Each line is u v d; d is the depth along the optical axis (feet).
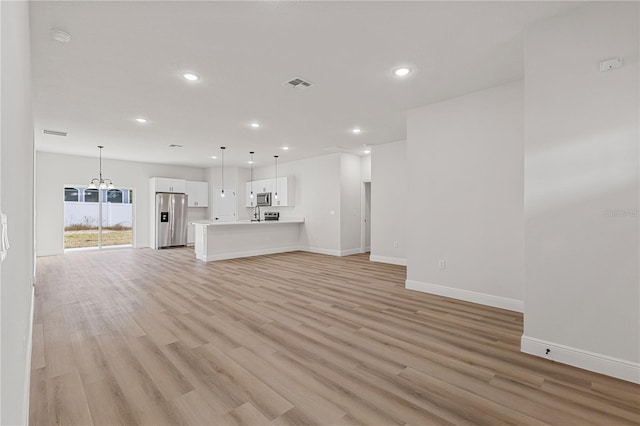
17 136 3.76
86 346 8.67
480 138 12.55
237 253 24.53
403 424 5.68
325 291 14.47
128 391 6.63
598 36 7.42
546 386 6.86
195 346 8.73
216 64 10.12
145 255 25.40
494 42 9.02
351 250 26.40
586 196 7.58
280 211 31.04
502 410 6.07
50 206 25.07
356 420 5.78
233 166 32.91
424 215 14.29
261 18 7.80
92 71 10.46
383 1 7.23
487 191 12.41
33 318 10.77
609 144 7.31
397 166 21.47
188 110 14.43
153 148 22.97
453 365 7.74
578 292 7.68
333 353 8.35
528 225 8.35
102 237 28.50
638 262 6.99
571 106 7.76
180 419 5.80
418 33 8.54
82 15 7.55
